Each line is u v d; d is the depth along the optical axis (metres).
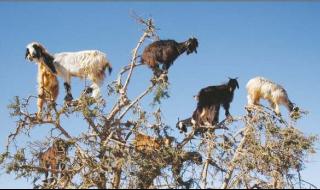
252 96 19.19
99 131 16.02
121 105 16.11
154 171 14.66
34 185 15.05
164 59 16.55
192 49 16.81
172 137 15.88
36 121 15.52
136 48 16.61
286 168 15.71
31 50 16.67
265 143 15.83
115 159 14.72
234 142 16.00
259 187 14.87
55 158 15.48
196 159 15.48
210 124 16.44
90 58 16.81
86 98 15.24
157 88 14.68
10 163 15.09
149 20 16.62
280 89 19.03
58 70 16.91
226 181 15.13
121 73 16.50
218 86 17.00
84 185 14.41
